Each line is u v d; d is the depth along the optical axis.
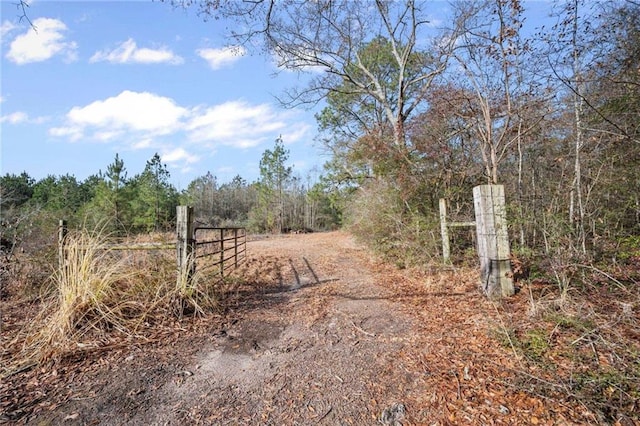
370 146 8.89
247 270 7.48
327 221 28.95
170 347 3.34
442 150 7.81
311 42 10.45
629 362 2.45
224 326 3.94
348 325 3.96
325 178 13.05
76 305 3.56
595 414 2.05
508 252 4.52
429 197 8.08
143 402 2.42
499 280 4.46
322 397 2.46
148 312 3.94
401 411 2.25
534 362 2.66
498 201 4.63
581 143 4.82
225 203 32.91
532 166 6.41
